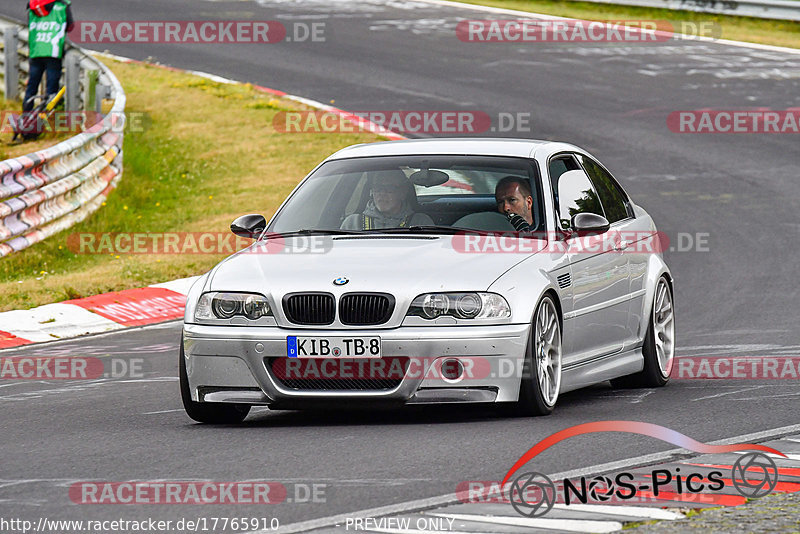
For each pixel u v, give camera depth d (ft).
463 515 46.47
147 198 162.09
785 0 268.41
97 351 96.27
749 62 236.22
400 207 73.46
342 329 64.23
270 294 65.26
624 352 77.41
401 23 275.39
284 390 64.49
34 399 77.97
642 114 201.16
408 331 63.67
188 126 197.88
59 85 185.88
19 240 127.65
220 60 242.58
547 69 232.53
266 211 153.58
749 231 141.38
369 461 56.18
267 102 209.36
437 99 210.18
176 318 111.24
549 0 296.30
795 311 105.81
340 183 75.51
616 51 247.29
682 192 160.15
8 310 108.68
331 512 47.50
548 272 68.08
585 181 78.33
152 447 61.16
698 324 102.01
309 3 299.17
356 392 63.87
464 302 64.23
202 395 66.18
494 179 73.67
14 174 126.31
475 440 60.23
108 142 156.46
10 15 270.05
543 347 67.05
